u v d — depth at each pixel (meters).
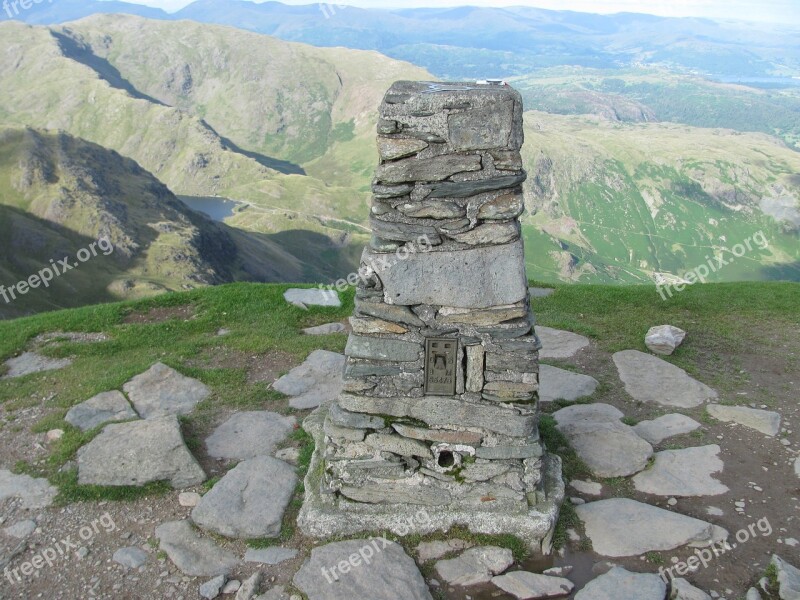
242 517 6.46
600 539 6.27
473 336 6.01
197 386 9.74
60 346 11.66
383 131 5.56
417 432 6.23
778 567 5.69
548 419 8.51
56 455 7.68
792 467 7.46
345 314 13.65
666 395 9.47
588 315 13.49
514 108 5.43
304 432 8.20
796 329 12.39
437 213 5.71
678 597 5.49
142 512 6.76
